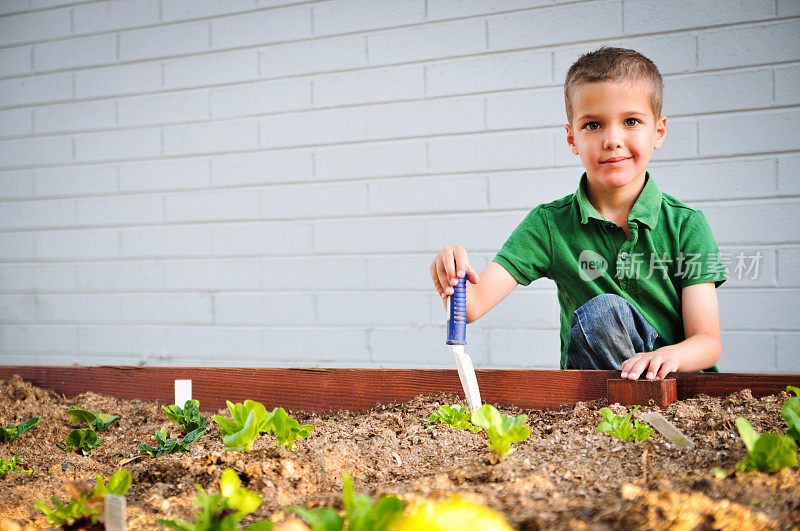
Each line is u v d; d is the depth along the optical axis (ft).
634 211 5.38
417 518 2.02
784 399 3.59
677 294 5.45
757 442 2.39
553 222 5.81
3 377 5.48
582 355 4.99
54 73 9.96
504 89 8.14
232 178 9.23
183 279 9.43
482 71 8.22
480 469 2.80
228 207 9.25
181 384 4.75
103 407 4.89
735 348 7.33
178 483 2.84
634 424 3.40
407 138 8.51
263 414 3.19
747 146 7.30
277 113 9.04
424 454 3.33
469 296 5.56
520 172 8.09
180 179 9.45
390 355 8.58
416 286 8.48
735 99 7.34
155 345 9.55
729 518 1.91
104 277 9.77
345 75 8.75
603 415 3.34
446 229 8.38
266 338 9.09
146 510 2.55
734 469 2.46
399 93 8.54
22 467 3.32
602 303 4.90
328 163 8.84
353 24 8.70
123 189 9.69
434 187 8.41
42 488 2.97
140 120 9.61
